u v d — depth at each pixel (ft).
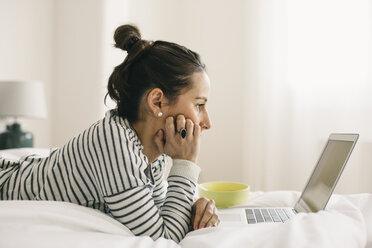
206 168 9.12
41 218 2.00
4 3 7.85
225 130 9.06
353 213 2.43
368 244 2.24
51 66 9.07
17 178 2.80
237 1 9.08
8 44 7.95
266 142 8.22
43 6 8.79
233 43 9.09
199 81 2.80
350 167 7.31
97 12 8.90
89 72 8.95
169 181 2.64
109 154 2.37
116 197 2.28
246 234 2.01
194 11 9.36
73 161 2.55
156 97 2.72
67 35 9.09
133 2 9.08
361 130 7.36
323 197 2.86
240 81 9.02
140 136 2.83
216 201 3.37
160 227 2.28
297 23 8.01
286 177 8.06
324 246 1.79
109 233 2.12
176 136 2.74
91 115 8.93
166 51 2.78
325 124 7.73
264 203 3.54
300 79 7.96
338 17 7.63
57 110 9.16
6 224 1.88
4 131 7.39
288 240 1.82
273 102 8.16
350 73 7.50
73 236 1.88
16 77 8.16
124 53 9.01
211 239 1.94
